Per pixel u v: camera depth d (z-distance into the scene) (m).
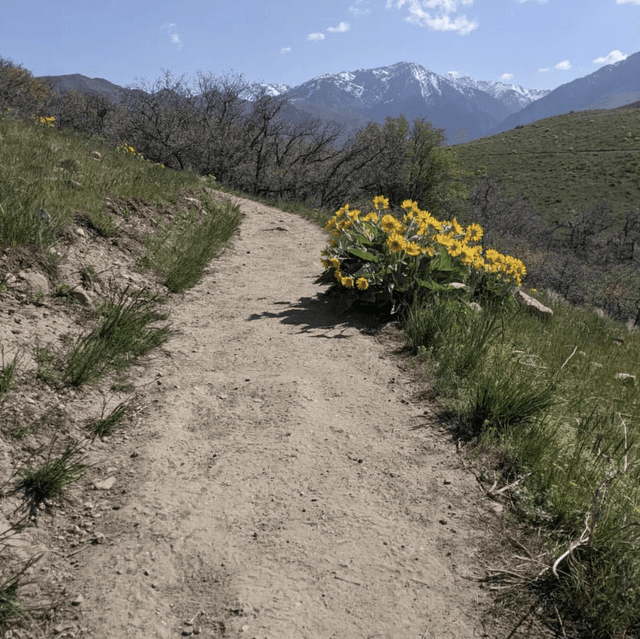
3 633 2.01
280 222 12.60
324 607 2.25
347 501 2.95
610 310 22.84
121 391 4.01
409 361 4.82
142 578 2.36
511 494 3.04
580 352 6.15
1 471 2.81
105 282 5.70
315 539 2.65
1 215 5.13
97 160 9.94
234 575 2.40
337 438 3.59
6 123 11.08
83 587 2.30
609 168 92.31
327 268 7.12
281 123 24.42
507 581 2.43
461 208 42.81
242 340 5.30
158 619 2.16
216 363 4.75
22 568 2.32
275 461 3.29
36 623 2.10
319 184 24.81
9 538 2.45
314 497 2.97
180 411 3.84
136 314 5.09
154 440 3.46
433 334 5.09
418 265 6.00
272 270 8.19
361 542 2.64
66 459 3.03
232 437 3.57
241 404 4.02
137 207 8.16
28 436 3.15
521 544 2.67
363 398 4.16
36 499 2.74
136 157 13.10
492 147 117.75
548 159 102.56
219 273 7.77
